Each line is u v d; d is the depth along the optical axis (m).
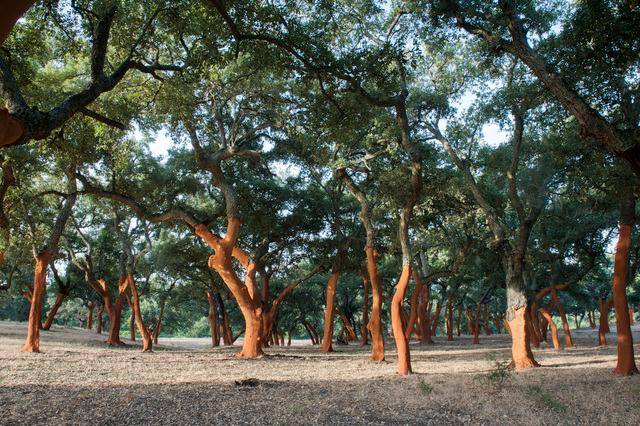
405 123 17.03
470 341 45.56
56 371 16.17
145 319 69.44
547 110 17.09
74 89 20.38
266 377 15.59
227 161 28.56
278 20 12.80
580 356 23.16
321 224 30.58
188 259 36.00
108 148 21.67
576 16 12.51
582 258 32.09
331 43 17.66
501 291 60.97
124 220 32.59
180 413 9.48
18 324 48.41
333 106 16.23
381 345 22.73
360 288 51.25
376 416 9.46
